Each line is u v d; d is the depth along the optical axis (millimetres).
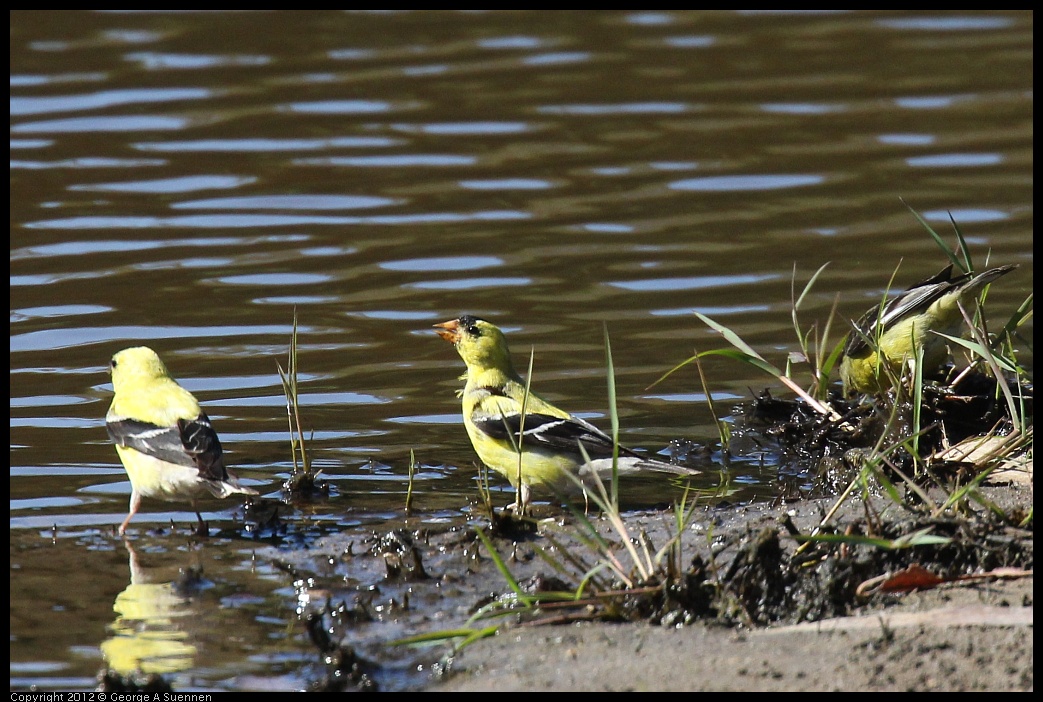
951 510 9742
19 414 13180
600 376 14344
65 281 17219
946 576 8609
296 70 28062
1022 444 11258
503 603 8812
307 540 10469
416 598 9234
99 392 13781
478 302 16656
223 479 10453
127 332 15555
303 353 15047
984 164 22406
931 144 23688
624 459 11445
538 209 20484
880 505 10641
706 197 21078
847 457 11742
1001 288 16766
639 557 9711
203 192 21016
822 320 15875
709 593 8500
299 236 19188
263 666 8219
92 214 19891
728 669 7613
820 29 32469
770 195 21141
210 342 15336
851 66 29141
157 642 8594
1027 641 7695
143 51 29312
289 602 9250
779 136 24328
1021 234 18844
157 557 10102
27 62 28000
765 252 18453
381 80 27453
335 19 32531
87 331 15555
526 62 29141
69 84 26484
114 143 23297
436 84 27312
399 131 24359
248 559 10070
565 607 8711
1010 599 8320
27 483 11711
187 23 31859
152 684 7781
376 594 9312
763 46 30750
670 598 8484
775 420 13328
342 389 14039
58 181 21359
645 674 7645
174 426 10781
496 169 22391
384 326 15930
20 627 8836
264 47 29859
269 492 11570
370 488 11727
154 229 19328
